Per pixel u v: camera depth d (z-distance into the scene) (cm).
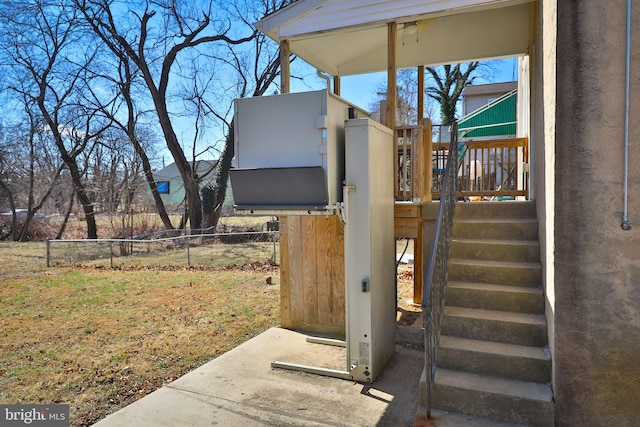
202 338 492
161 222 1834
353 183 365
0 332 520
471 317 341
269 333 503
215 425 297
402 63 676
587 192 253
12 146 1848
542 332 322
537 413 272
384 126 408
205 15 1692
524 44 615
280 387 358
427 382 283
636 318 247
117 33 1648
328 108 349
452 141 420
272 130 362
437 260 319
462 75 2075
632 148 244
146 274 916
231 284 789
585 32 250
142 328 531
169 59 1709
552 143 280
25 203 2045
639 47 240
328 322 498
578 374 260
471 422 280
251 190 370
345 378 375
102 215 1809
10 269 1002
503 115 1296
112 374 391
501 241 408
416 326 476
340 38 551
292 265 518
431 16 440
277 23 500
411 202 448
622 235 248
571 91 254
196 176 1809
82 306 646
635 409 250
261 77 1831
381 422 301
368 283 363
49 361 424
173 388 356
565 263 260
